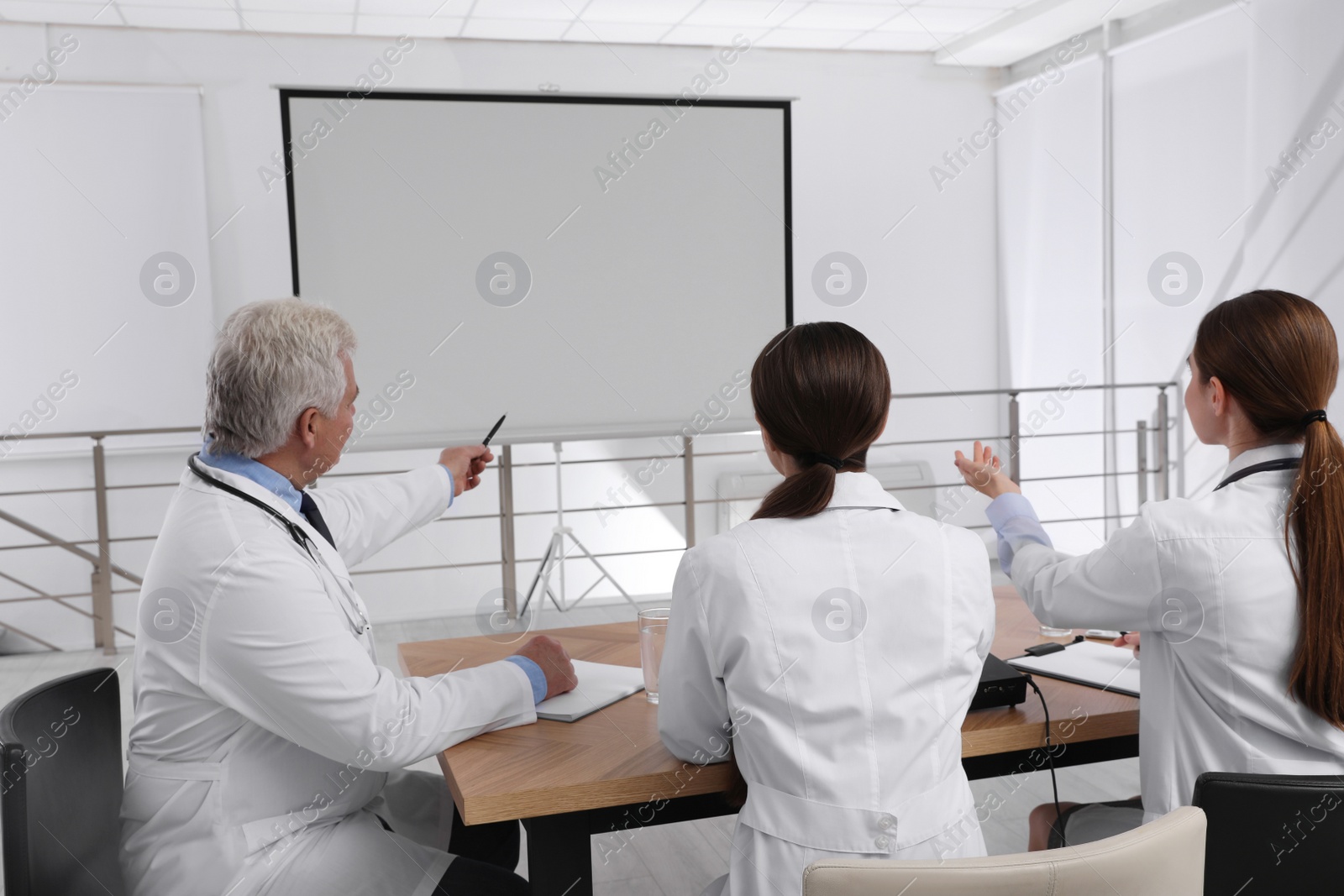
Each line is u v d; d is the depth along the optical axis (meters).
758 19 4.42
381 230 3.93
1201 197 4.10
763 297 4.34
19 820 0.98
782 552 1.03
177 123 4.11
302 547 1.20
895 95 5.08
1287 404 1.11
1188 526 1.11
